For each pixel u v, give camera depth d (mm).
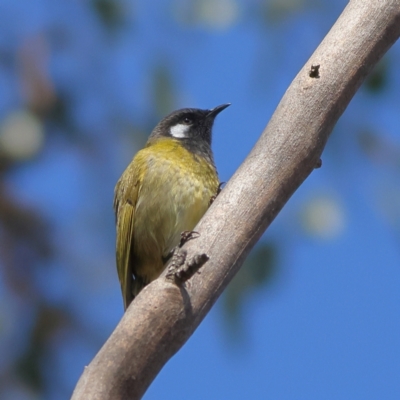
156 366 6168
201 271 6395
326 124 6891
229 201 6664
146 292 6266
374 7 7129
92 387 6004
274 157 6777
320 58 7035
